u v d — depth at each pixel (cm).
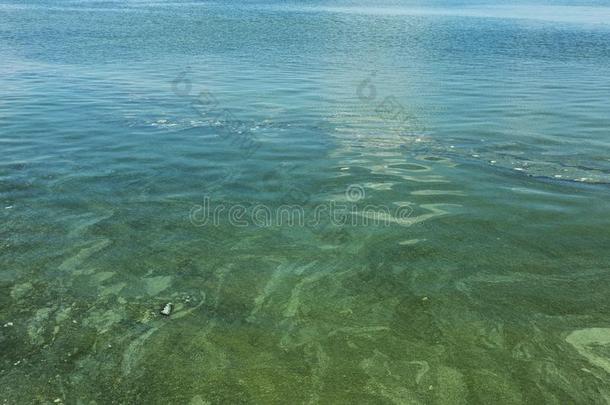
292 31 4478
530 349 665
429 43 3903
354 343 675
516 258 886
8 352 649
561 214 1061
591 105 2031
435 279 821
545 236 965
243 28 4600
